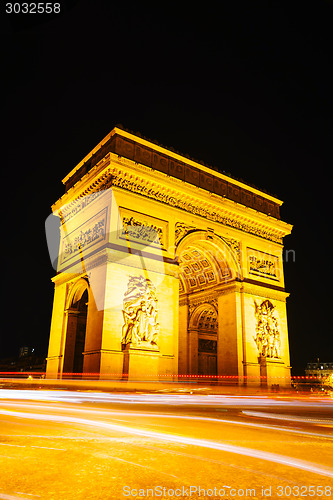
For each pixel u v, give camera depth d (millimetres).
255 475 8500
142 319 48469
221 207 62844
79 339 57594
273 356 62125
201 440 12414
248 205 68625
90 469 8742
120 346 46312
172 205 57688
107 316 46156
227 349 60688
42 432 13320
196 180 61938
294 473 8711
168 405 27297
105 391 41344
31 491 7242
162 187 56531
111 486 7609
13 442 11477
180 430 14555
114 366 45094
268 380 59594
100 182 55312
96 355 45438
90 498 6945
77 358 56719
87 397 33438
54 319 60188
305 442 12438
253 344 60750
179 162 60656
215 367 74812
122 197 52281
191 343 70938
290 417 20438
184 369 69688
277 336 63781
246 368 58531
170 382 48406
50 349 59125
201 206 61375
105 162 53188
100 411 21156
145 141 57094
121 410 22266
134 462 9414
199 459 9844
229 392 48812
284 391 58469
